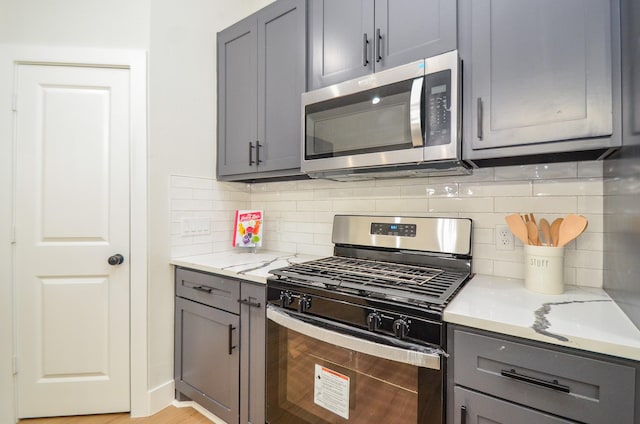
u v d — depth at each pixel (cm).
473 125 106
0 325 153
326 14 143
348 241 162
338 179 163
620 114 83
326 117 136
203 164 191
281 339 123
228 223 205
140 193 163
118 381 163
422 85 110
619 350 63
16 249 156
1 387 153
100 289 162
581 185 112
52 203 159
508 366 76
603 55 85
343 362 105
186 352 167
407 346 89
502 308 86
